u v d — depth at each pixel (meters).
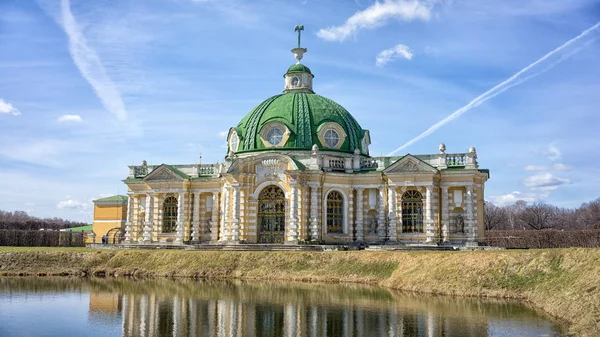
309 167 77.38
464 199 75.19
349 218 78.62
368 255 61.50
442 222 74.81
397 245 72.56
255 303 44.69
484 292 47.69
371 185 78.44
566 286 42.19
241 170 77.81
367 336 33.47
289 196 76.44
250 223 77.75
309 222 76.62
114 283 58.53
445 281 50.62
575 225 163.38
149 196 85.62
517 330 34.56
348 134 84.25
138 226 87.75
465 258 52.41
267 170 78.12
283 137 81.31
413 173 74.69
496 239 86.81
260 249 72.62
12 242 101.12
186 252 69.31
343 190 78.94
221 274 64.06
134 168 89.62
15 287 55.22
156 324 37.19
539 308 41.91
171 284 57.53
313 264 62.81
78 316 40.12
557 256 47.25
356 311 41.03
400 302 44.88
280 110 83.88
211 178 83.88
